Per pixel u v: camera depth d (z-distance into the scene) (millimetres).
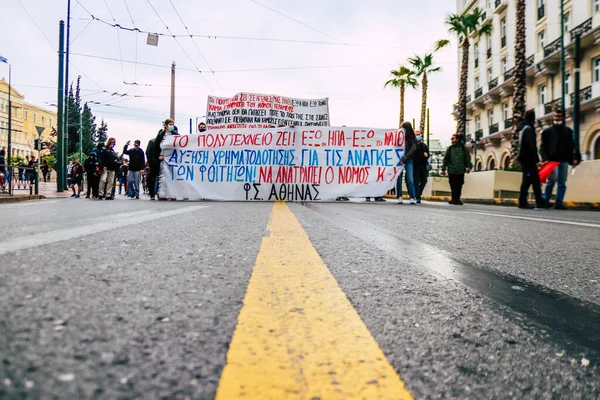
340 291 1467
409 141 9961
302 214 5285
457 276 1846
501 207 9141
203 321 1087
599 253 2645
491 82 33500
